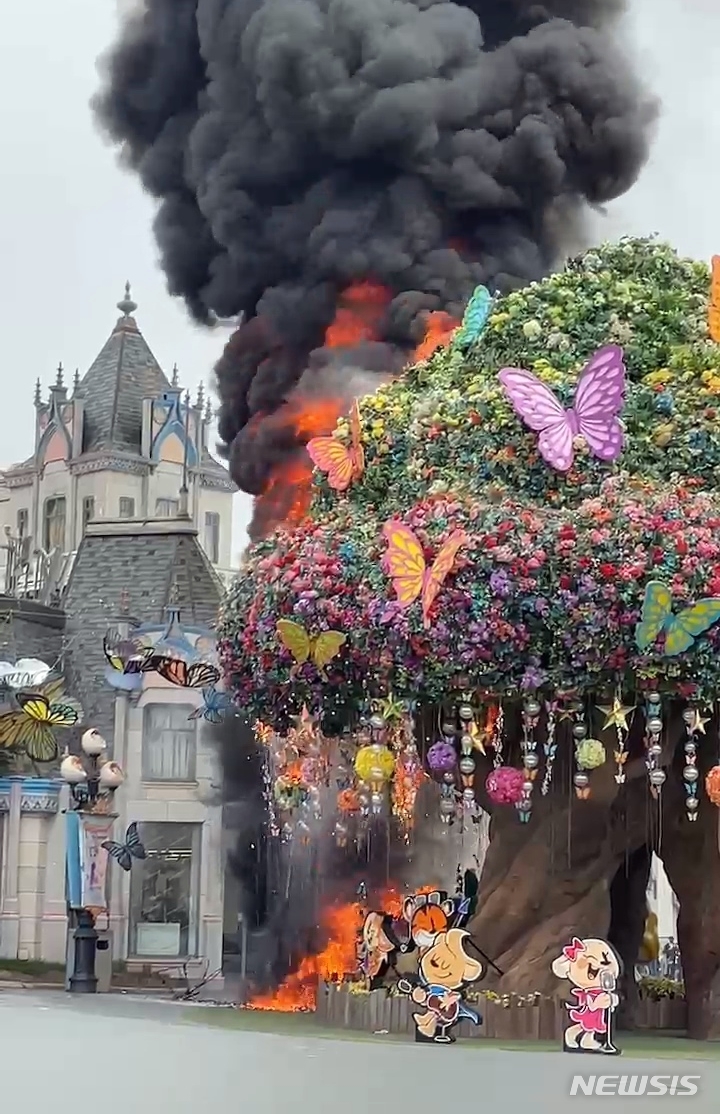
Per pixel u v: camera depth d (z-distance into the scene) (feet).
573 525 64.13
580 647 63.21
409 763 69.67
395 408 74.33
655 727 64.39
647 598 61.93
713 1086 49.32
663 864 73.87
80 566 146.00
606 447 67.56
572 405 69.05
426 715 71.05
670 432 69.10
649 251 76.18
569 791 70.54
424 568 64.34
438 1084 48.24
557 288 74.43
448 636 63.72
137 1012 83.35
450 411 71.56
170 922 130.41
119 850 121.70
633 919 77.15
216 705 111.86
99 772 114.73
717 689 64.49
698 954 71.61
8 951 128.47
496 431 69.51
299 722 73.56
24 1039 63.82
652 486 67.05
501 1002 66.18
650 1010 76.48
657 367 72.23
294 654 68.28
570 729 69.62
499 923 71.26
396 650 65.10
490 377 72.95
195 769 132.36
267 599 70.33
